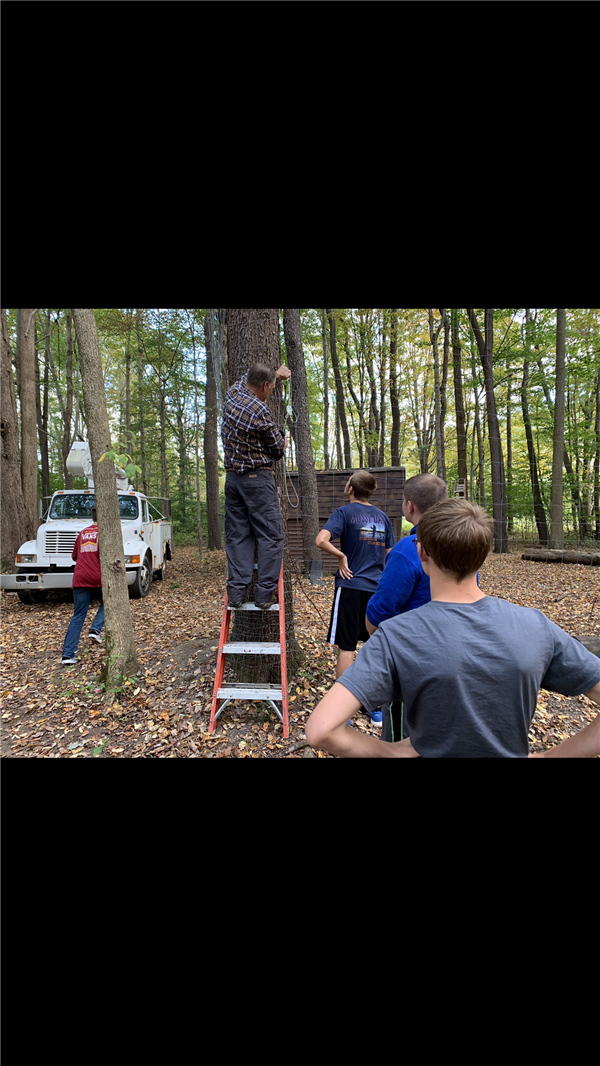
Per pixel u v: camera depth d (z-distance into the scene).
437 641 1.10
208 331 13.01
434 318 16.17
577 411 17.86
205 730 3.26
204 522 18.70
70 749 3.14
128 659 4.13
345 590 3.44
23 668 4.80
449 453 21.97
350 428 24.77
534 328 13.62
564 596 6.98
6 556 8.55
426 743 1.14
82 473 8.34
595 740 1.09
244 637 3.68
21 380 9.99
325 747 1.06
